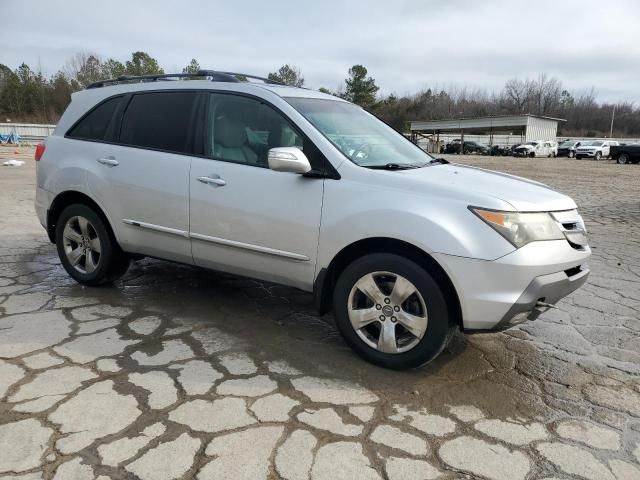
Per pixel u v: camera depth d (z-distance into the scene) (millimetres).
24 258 5527
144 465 2279
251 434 2531
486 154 47219
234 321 3973
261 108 3684
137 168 4055
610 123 88938
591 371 3359
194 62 68000
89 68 70500
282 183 3451
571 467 2389
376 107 75625
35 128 41625
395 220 3051
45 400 2744
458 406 2877
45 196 4613
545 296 3020
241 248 3650
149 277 4980
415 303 3145
